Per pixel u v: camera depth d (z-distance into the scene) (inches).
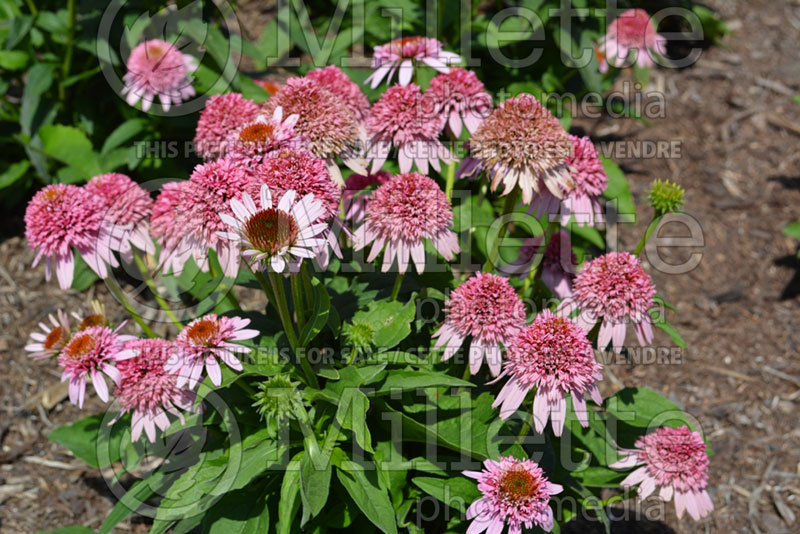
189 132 67.9
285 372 51.5
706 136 77.2
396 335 51.6
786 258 69.9
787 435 62.2
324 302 50.1
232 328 50.7
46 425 62.4
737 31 90.0
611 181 66.6
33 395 63.4
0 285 67.3
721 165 74.6
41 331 65.5
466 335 50.8
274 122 50.8
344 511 51.8
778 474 60.8
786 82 82.9
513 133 51.1
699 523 59.1
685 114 79.2
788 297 68.1
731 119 78.7
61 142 66.6
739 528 59.0
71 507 59.4
